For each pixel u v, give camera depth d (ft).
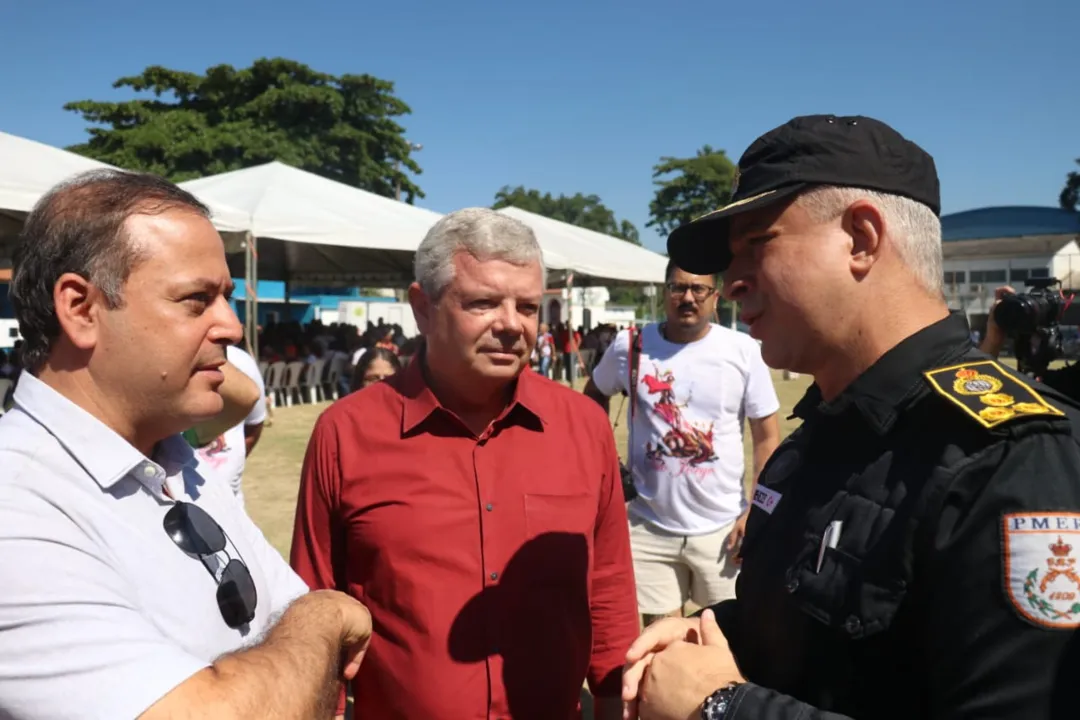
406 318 88.69
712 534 10.77
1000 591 3.30
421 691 5.88
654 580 11.07
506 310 6.01
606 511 6.96
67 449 3.92
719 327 11.00
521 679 6.04
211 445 9.33
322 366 46.11
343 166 111.34
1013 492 3.37
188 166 97.81
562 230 61.21
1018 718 3.20
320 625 4.43
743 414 10.98
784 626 4.10
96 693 3.42
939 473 3.59
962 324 4.12
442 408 6.20
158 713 3.42
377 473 6.19
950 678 3.43
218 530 4.49
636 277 62.34
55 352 4.12
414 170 121.90
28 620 3.43
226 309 4.43
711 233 4.63
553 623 6.21
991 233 102.32
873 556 3.72
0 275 33.73
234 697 3.59
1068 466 3.38
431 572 6.00
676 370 10.81
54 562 3.57
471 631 5.96
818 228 4.08
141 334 4.03
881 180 4.02
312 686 3.98
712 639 4.41
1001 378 3.80
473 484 6.20
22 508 3.63
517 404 6.40
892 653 3.67
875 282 4.05
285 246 50.06
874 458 3.95
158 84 105.40
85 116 100.58
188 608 4.13
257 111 104.99
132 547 3.97
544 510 6.32
